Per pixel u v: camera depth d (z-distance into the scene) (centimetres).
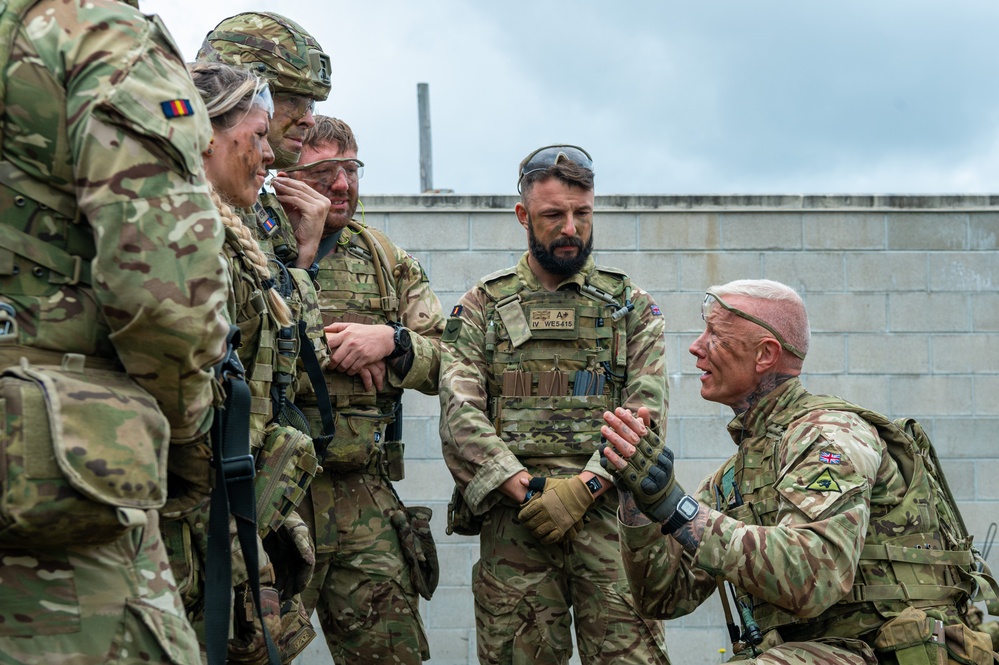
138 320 179
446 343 403
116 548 183
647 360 396
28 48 182
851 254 575
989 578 334
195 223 184
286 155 360
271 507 261
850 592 306
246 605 251
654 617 343
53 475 170
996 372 575
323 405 336
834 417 316
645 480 299
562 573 387
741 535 295
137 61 184
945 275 576
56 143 182
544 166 394
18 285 183
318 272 390
